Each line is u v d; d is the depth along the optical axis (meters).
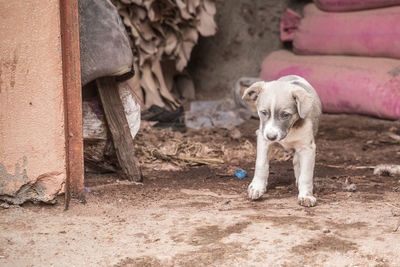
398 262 3.17
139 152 6.52
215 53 11.57
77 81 4.37
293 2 11.70
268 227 3.80
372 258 3.23
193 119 9.09
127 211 4.29
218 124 8.91
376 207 4.30
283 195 4.85
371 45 9.12
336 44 9.76
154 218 4.07
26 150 4.26
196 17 9.62
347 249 3.37
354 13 9.56
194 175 5.79
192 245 3.52
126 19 8.83
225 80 11.54
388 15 8.88
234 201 4.61
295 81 4.57
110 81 5.18
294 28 11.15
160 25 9.30
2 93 4.20
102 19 4.87
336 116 9.30
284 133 3.98
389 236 3.55
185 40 9.87
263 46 11.70
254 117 9.43
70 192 4.45
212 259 3.30
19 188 4.30
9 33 4.15
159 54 9.52
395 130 8.23
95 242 3.61
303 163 4.44
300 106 3.95
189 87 11.11
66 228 3.87
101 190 4.94
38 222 4.00
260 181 4.58
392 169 5.74
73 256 3.39
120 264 3.26
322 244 3.46
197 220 3.99
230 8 11.54
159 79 9.58
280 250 3.39
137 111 5.56
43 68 4.16
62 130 4.23
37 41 4.14
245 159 6.70
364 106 8.80
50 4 4.11
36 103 4.21
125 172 5.30
